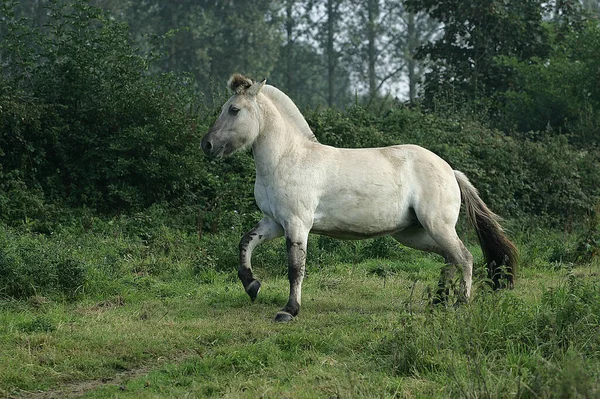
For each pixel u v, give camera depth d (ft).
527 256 49.93
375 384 23.08
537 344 24.95
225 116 33.40
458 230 59.16
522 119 97.60
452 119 78.43
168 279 42.78
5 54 63.00
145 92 60.64
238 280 42.37
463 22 104.94
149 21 152.56
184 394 23.35
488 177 68.28
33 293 35.99
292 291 32.78
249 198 58.75
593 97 94.48
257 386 23.63
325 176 33.50
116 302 36.50
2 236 43.75
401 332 26.21
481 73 102.89
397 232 35.76
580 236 53.16
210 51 153.07
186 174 59.11
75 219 53.93
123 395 23.70
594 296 28.22
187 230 54.75
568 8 109.50
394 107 79.46
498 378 22.68
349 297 38.04
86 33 62.64
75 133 59.62
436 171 34.76
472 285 37.58
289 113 34.35
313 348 27.68
